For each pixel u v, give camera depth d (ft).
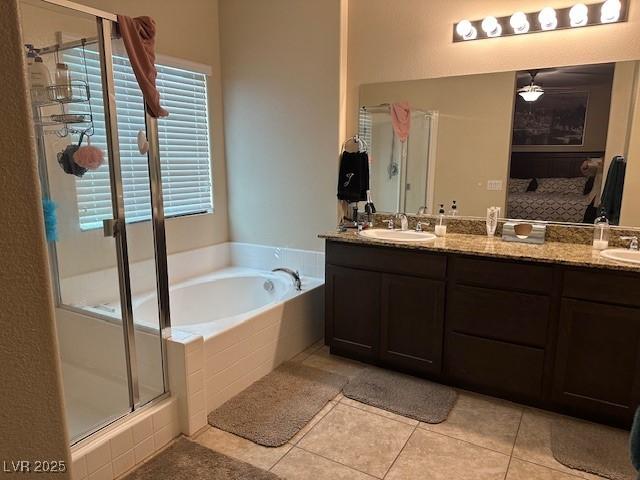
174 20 10.75
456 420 7.79
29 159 1.73
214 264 12.54
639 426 2.94
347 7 10.59
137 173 7.01
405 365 9.26
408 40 10.10
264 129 11.89
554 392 7.85
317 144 11.20
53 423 1.91
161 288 7.15
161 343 7.21
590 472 6.51
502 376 8.28
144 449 6.75
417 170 10.38
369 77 10.64
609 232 8.64
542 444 7.14
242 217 12.76
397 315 9.18
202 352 7.38
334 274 9.85
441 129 10.00
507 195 9.50
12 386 1.74
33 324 1.80
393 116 10.48
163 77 10.78
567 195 8.95
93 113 7.16
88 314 7.20
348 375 9.30
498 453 6.93
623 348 7.19
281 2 11.08
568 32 8.58
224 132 12.57
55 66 6.99
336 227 11.23
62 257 7.18
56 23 6.77
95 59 7.07
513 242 9.04
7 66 1.63
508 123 9.31
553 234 9.13
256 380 9.01
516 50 9.06
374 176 10.88
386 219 10.91
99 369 7.20
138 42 6.97
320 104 10.99
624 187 8.50
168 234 11.27
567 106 8.76
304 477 6.41
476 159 9.71
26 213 1.73
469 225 9.96
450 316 8.61
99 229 7.18
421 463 6.71
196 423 7.39
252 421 7.64
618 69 8.30
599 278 7.20
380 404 8.21
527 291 7.82
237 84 12.09
